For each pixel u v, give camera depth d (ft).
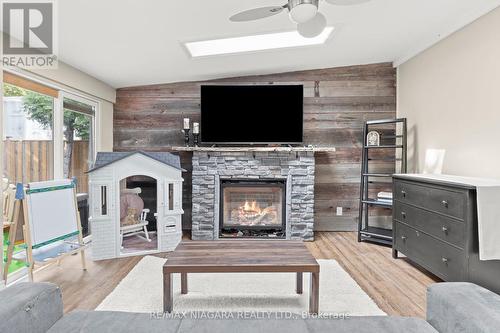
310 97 14.57
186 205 14.66
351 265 10.32
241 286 8.56
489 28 9.13
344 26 10.19
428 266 9.02
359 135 14.61
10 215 9.17
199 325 4.13
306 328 4.08
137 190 12.61
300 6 6.47
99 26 8.27
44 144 10.35
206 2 7.61
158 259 10.66
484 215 7.25
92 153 13.12
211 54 11.53
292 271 6.56
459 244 7.73
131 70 12.14
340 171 14.65
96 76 12.42
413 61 13.12
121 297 7.82
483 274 7.49
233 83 14.52
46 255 8.83
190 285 8.59
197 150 13.38
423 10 9.29
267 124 13.60
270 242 8.23
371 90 14.58
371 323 4.21
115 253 10.89
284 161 13.51
